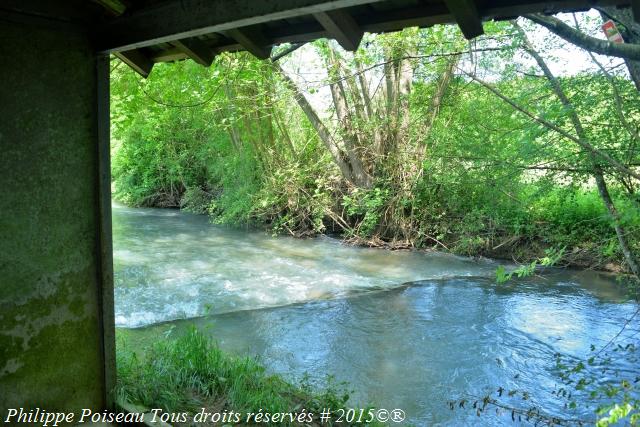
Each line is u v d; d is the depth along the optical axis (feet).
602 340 23.16
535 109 21.26
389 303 28.94
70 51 9.91
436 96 38.63
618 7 6.95
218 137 56.03
